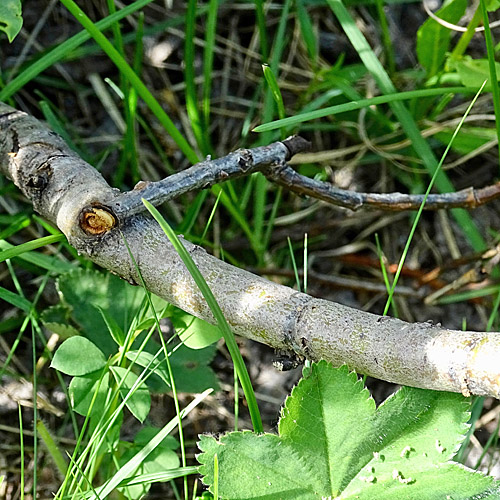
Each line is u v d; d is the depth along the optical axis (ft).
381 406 1.13
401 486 1.11
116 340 1.31
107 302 1.44
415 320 1.82
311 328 1.12
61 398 1.59
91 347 1.29
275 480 1.13
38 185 1.26
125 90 1.65
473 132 1.79
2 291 1.46
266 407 1.67
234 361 1.13
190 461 1.57
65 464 1.41
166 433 1.22
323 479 1.13
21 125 1.34
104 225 1.19
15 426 1.56
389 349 1.08
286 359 1.17
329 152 1.88
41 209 1.28
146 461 1.29
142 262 1.19
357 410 1.13
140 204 1.20
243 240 1.80
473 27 1.63
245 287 1.16
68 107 1.89
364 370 1.11
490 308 1.80
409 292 1.78
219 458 1.12
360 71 1.87
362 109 1.85
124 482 1.21
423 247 1.89
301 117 1.35
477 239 1.65
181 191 1.24
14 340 1.64
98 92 1.88
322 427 1.14
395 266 1.80
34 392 1.31
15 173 1.31
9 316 1.67
